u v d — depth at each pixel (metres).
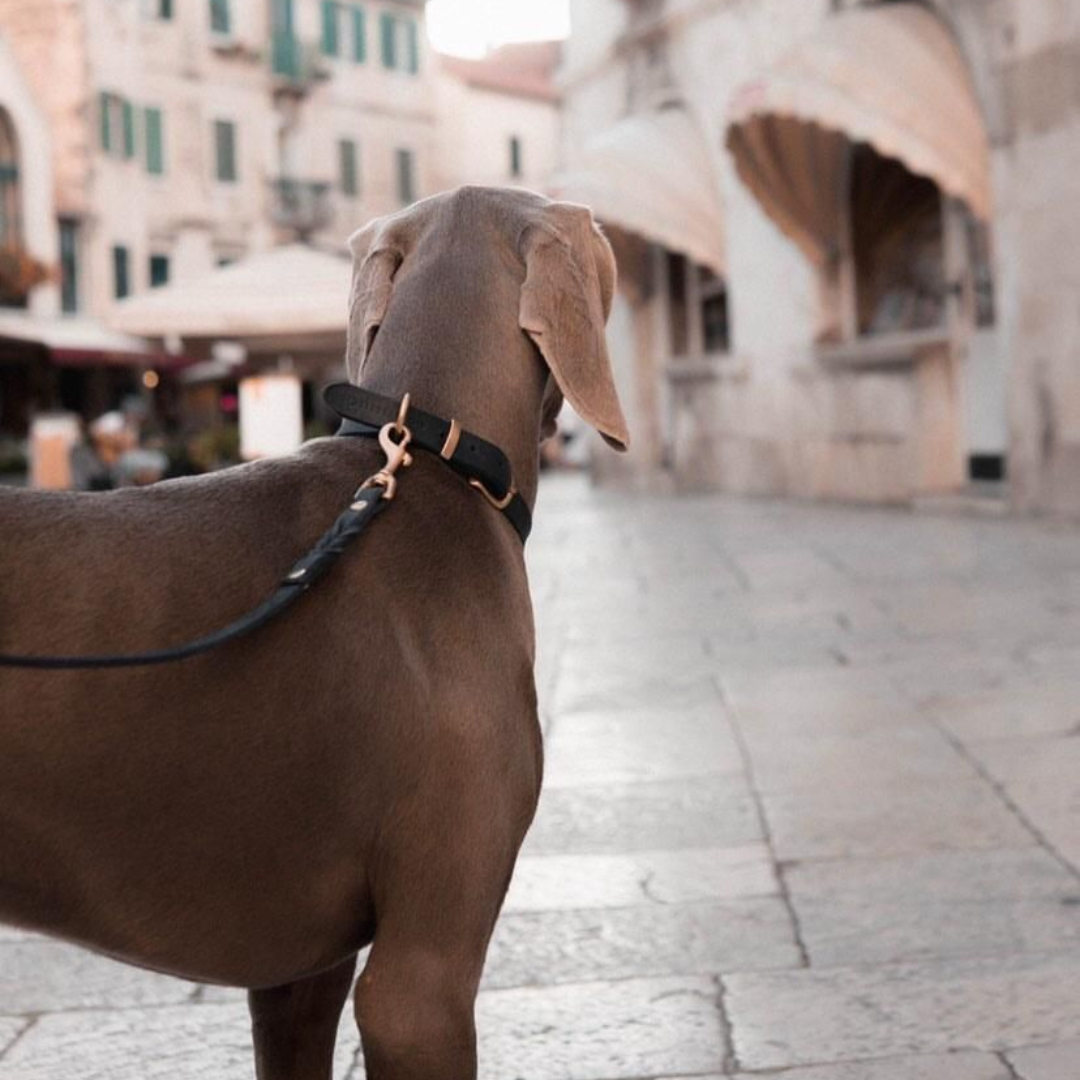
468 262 2.32
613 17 23.55
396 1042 1.98
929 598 9.94
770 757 6.12
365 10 50.88
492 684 2.07
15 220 38.44
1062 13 13.52
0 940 4.48
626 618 10.03
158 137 44.16
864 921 4.24
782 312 19.25
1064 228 13.74
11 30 40.09
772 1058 3.41
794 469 19.41
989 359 15.59
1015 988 3.73
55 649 1.80
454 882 2.01
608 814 5.43
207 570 1.91
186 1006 3.91
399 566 2.05
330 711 1.93
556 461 37.59
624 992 3.83
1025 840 4.88
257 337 14.55
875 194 17.31
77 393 40.09
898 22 15.23
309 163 48.97
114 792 1.83
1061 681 7.15
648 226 20.75
